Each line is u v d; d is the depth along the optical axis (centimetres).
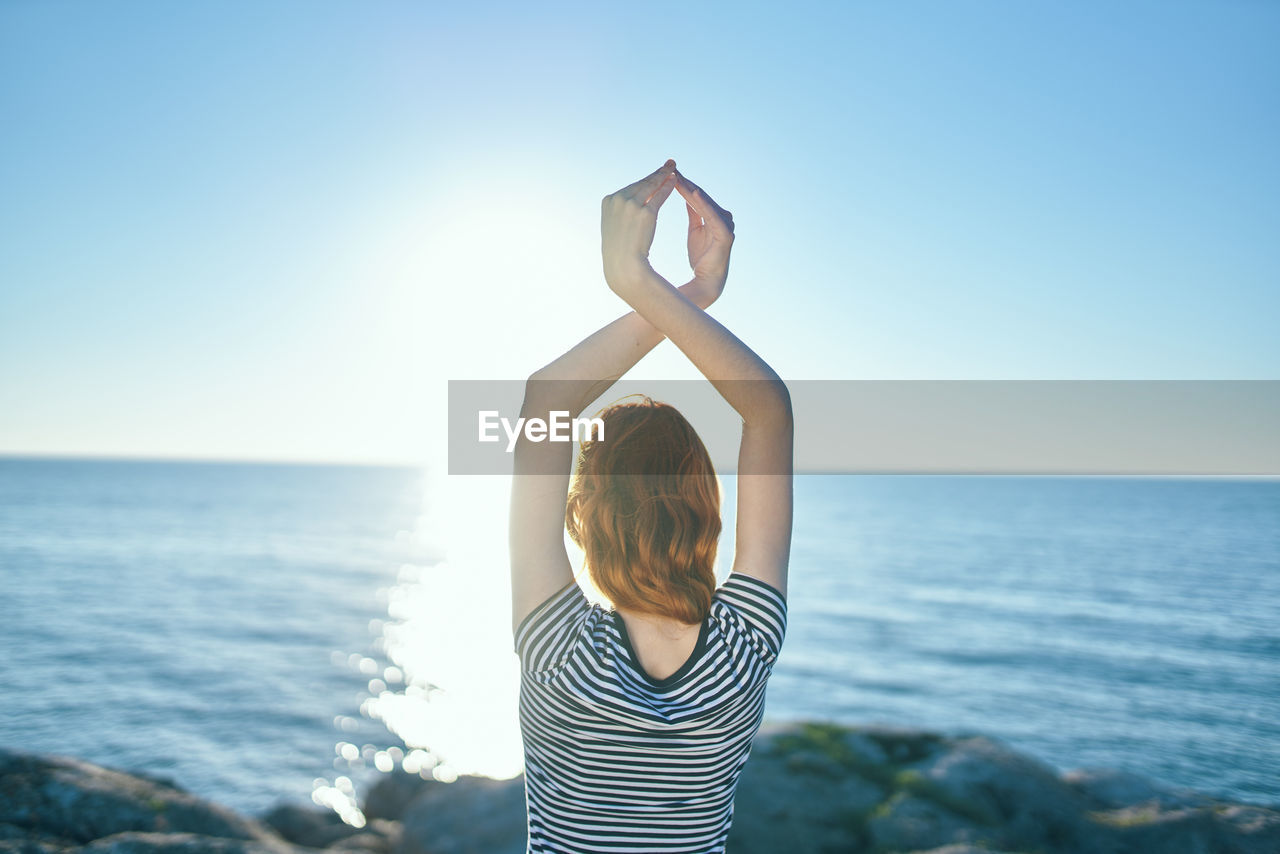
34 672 2453
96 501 11750
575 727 121
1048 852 620
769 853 623
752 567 129
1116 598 4216
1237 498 16125
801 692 2353
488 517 11075
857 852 629
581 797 124
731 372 125
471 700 2194
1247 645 3047
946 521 9794
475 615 3612
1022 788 694
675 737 120
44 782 568
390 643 2969
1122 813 680
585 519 127
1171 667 2686
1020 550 6525
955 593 4353
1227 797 1487
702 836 126
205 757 1733
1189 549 6606
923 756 788
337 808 1449
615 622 124
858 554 6212
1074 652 2922
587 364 133
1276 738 1884
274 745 1812
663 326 126
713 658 121
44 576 4606
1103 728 1980
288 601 3919
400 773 1169
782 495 131
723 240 144
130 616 3444
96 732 1891
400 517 10612
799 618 3594
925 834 631
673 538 121
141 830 555
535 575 129
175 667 2547
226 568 5153
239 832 591
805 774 736
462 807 809
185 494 14362
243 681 2383
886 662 2750
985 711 2150
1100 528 8800
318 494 16012
